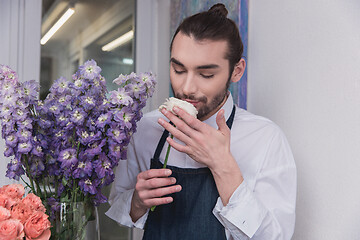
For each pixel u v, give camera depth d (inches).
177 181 42.0
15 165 33.9
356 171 38.1
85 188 33.8
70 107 34.9
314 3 44.6
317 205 43.6
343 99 40.0
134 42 91.0
